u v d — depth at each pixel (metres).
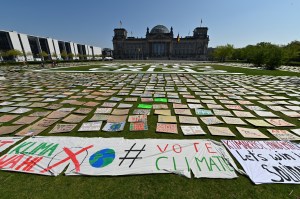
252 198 2.88
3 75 19.31
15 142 4.42
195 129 5.36
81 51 94.62
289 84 14.05
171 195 2.91
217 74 21.22
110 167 3.55
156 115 6.59
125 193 2.93
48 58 66.62
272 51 29.19
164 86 12.86
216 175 3.38
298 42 55.84
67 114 6.59
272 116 6.68
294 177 3.35
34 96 9.40
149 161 3.76
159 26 103.06
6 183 3.11
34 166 3.54
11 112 6.76
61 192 2.92
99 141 4.50
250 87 12.70
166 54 101.25
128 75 19.66
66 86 12.46
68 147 4.21
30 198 2.79
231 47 63.91
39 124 5.61
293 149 4.29
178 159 3.84
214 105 7.98
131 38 103.25
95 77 17.69
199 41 96.25
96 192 2.94
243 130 5.36
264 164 3.72
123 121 5.94
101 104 7.97
